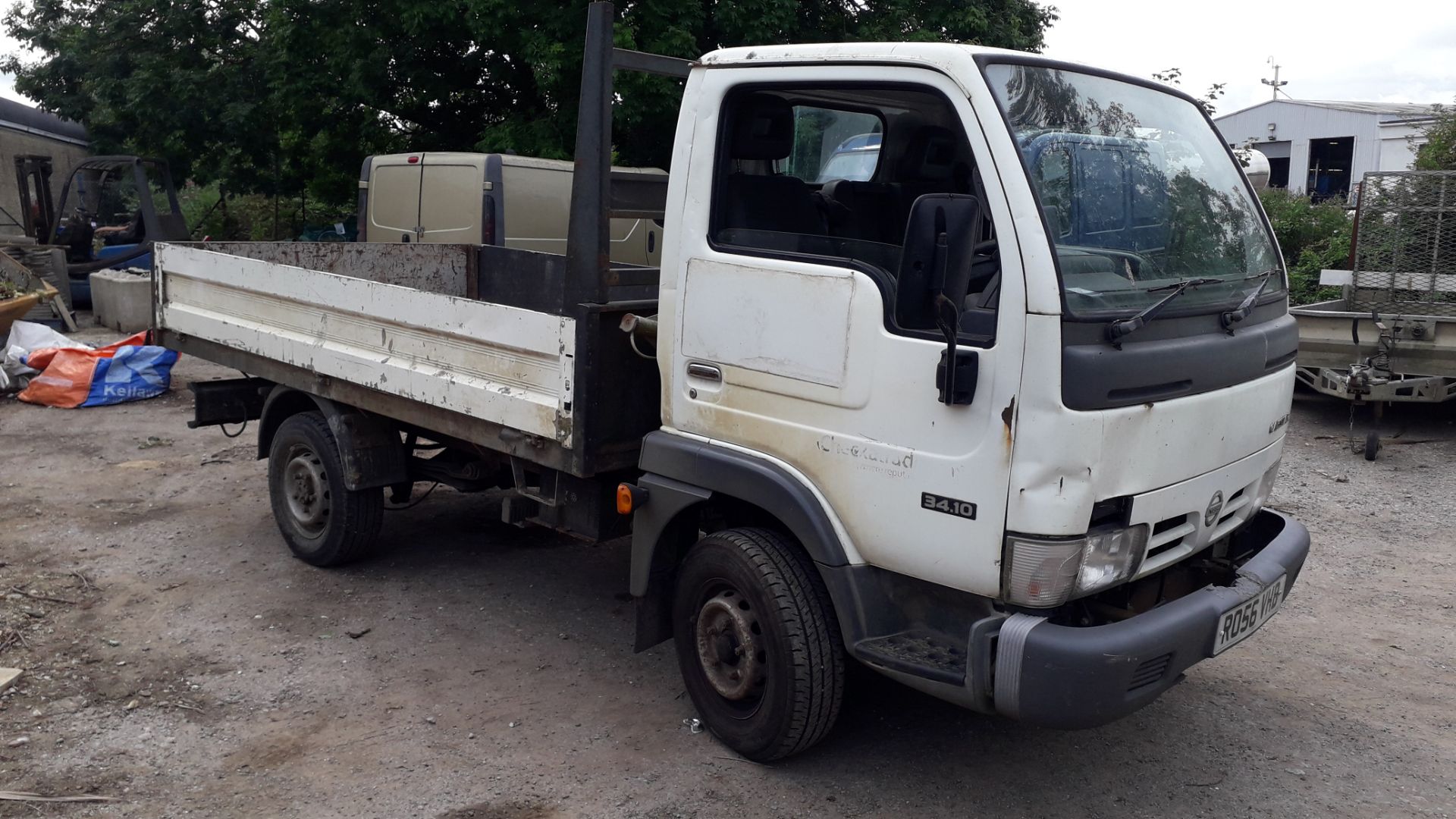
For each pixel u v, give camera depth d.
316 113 17.20
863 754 4.07
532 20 13.66
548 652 4.95
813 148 4.04
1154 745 4.16
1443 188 9.15
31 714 4.28
